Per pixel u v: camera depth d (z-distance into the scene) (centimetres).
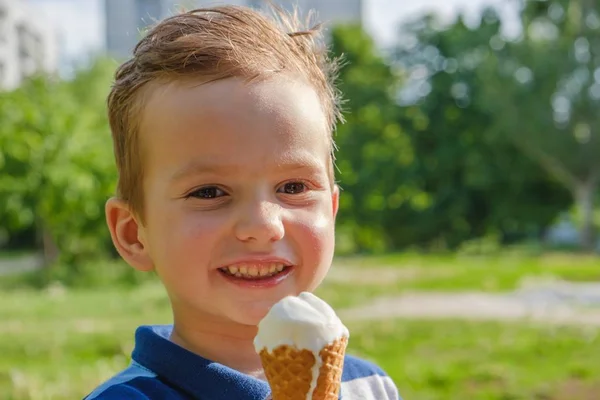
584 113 2886
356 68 3656
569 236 3662
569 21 2895
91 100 3203
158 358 174
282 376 141
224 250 164
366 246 3316
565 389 658
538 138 2909
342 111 244
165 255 168
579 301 1247
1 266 2955
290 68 174
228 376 169
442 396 634
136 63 176
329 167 182
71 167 1877
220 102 163
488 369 722
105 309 1263
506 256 2353
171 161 165
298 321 140
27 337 923
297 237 167
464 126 3362
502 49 2955
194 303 167
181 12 198
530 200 3369
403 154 3353
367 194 3256
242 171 162
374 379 215
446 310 1173
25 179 1852
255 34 180
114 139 188
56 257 2034
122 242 185
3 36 4947
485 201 3397
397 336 914
